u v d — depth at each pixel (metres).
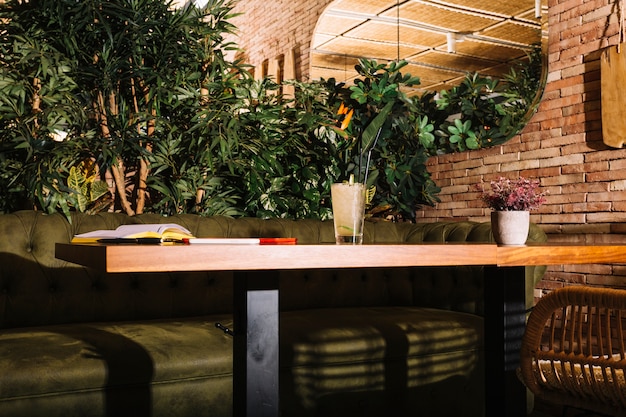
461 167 3.67
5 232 2.35
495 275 1.68
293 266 1.13
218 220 2.85
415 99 3.90
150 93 2.98
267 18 5.60
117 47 3.03
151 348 1.98
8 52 2.86
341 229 1.44
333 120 3.49
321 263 1.16
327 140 3.50
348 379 2.26
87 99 3.03
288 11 5.23
